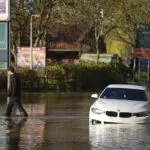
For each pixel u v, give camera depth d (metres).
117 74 98.00
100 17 95.69
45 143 25.58
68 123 35.44
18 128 32.16
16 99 39.44
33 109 47.19
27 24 91.94
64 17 91.19
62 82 80.44
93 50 120.88
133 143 25.64
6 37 42.97
